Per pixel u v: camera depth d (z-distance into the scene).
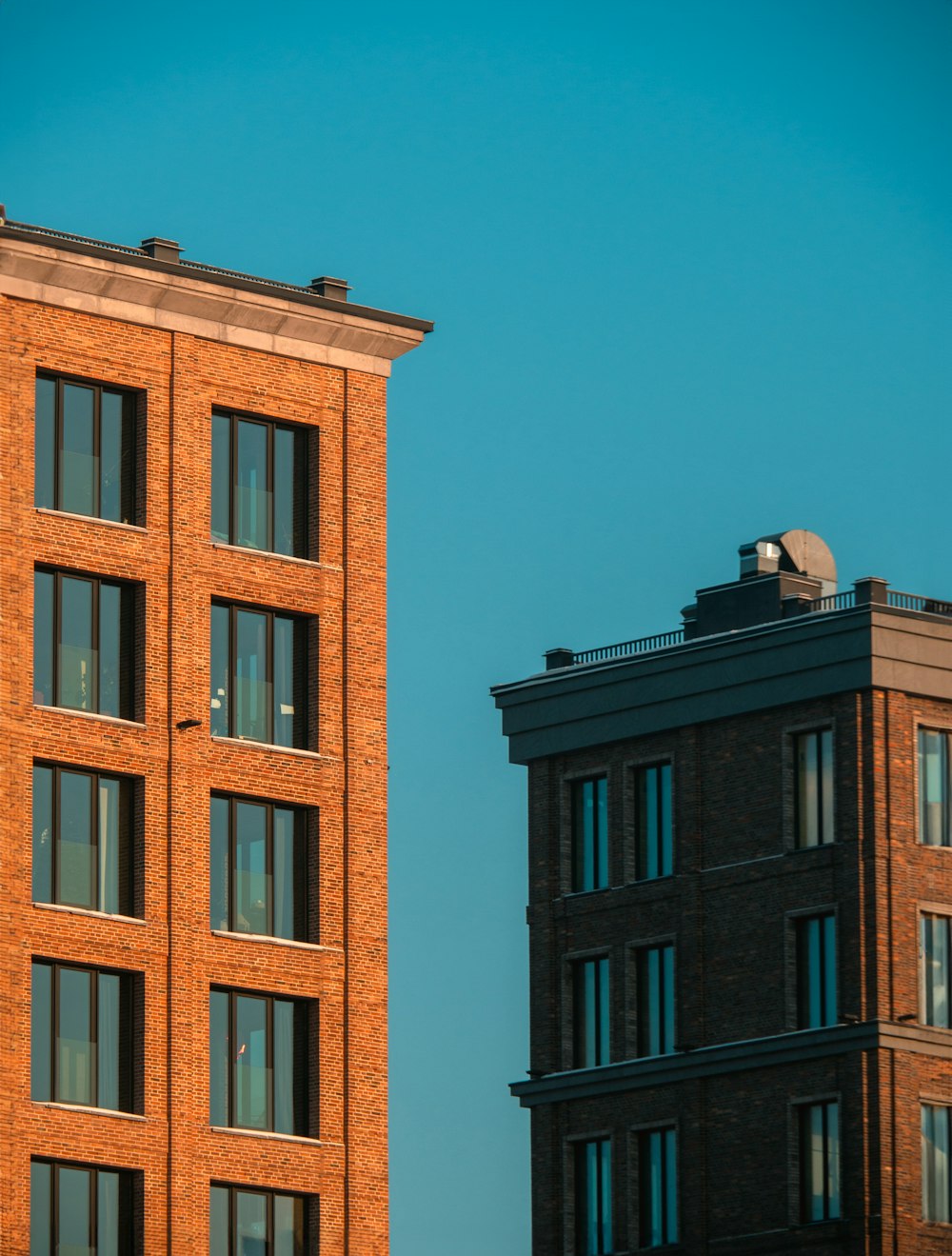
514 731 181.88
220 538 144.00
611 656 181.62
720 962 172.62
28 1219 133.75
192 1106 138.38
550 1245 175.88
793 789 171.38
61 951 136.25
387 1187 142.88
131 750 139.38
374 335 148.38
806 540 179.25
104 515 141.12
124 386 141.75
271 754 143.00
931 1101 167.62
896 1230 165.00
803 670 171.12
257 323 145.38
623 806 177.38
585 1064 176.75
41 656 138.38
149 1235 136.25
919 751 170.25
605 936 176.88
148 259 141.62
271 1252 139.88
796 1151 168.12
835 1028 167.00
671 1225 172.12
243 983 140.62
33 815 136.88
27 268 139.25
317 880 143.38
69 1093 136.00
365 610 146.62
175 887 139.38
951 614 175.00
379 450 148.38
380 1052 143.62
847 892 168.38
